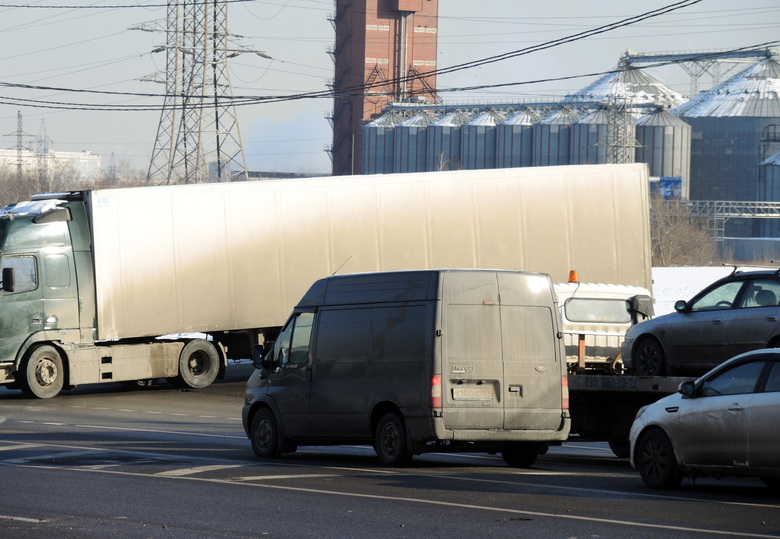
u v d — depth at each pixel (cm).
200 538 1620
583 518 1802
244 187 5225
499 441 2545
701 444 2172
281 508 1894
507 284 2597
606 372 3762
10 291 4603
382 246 5472
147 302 4953
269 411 2867
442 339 2505
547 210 5619
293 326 2864
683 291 10294
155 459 2673
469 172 5581
